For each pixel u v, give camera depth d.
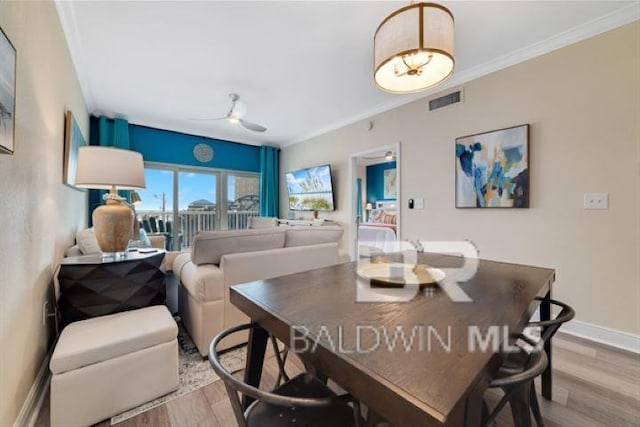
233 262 2.05
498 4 2.00
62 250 2.26
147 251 2.27
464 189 3.02
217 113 4.30
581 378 1.75
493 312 0.92
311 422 0.89
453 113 3.14
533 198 2.55
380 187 8.20
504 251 2.74
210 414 1.46
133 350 1.49
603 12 2.09
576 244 2.32
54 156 1.98
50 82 1.87
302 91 3.51
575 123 2.32
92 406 1.38
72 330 1.54
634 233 2.07
